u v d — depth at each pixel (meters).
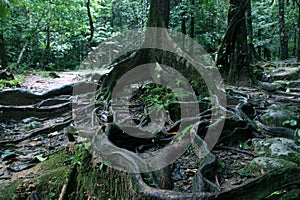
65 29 15.21
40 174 3.63
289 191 2.53
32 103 6.60
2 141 4.68
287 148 3.47
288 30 18.70
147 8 13.34
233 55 8.07
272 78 8.93
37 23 14.56
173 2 11.09
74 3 13.85
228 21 8.16
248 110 4.89
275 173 2.49
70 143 3.97
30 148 4.63
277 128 4.12
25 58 15.53
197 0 9.94
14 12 14.42
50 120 6.03
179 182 3.07
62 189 3.21
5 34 13.84
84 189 3.17
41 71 13.49
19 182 3.39
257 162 3.18
